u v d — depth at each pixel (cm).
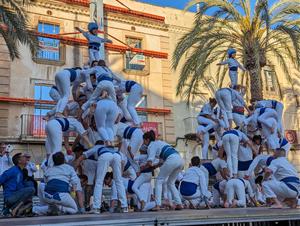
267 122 1025
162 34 2641
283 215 533
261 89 1595
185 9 1688
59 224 379
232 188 898
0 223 388
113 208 776
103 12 2472
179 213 493
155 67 2577
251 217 500
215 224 479
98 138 827
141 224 418
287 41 1692
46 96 2250
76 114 898
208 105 1177
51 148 777
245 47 1642
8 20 1401
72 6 2375
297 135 2895
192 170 896
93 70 853
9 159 1205
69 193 712
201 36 1669
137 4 2612
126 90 912
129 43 2545
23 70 2195
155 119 2488
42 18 2281
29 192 717
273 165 779
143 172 814
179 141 2511
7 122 2098
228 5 1611
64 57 2319
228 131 963
